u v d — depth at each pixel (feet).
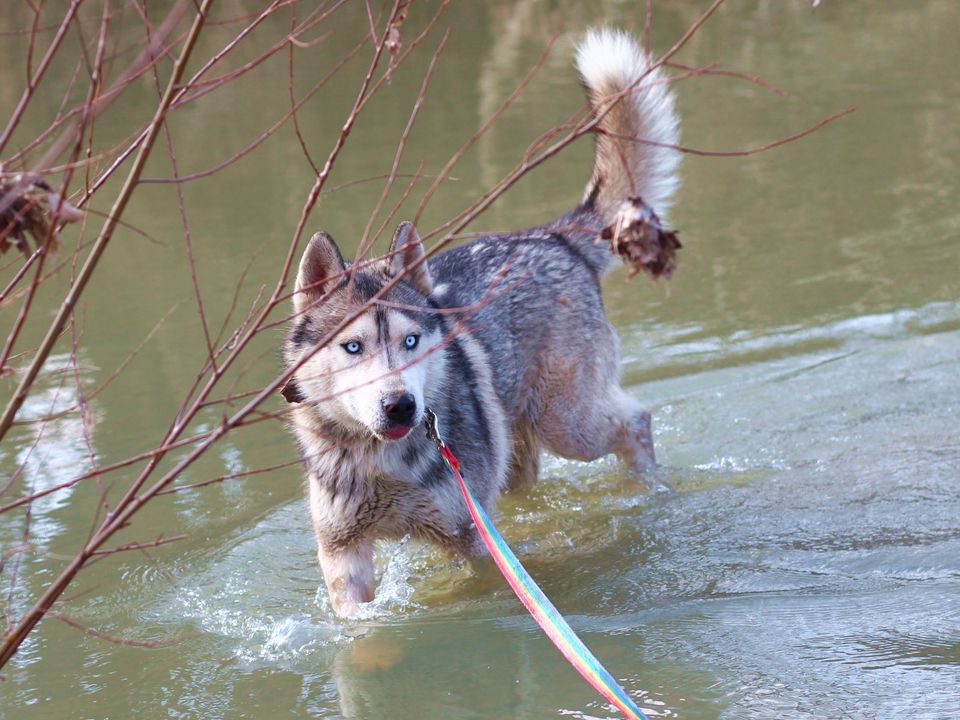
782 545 18.78
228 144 47.98
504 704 14.14
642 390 26.18
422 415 15.25
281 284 10.50
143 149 9.39
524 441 21.57
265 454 23.67
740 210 37.68
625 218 9.21
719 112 49.37
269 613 17.60
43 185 8.78
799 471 21.80
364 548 17.87
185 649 16.37
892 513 19.53
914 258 32.19
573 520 20.85
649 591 17.51
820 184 39.45
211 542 20.16
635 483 21.90
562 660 15.26
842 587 16.96
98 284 33.83
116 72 47.93
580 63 21.15
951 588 16.46
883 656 14.52
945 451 21.76
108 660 16.07
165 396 26.20
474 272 19.61
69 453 23.62
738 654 14.90
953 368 25.48
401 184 40.93
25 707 14.79
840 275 31.60
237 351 10.26
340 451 16.75
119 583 18.61
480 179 41.01
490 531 13.66
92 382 27.02
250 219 38.47
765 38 65.26
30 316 31.53
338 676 15.25
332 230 36.47
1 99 54.95
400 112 51.70
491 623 16.62
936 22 65.57
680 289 31.99
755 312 29.84
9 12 59.77
